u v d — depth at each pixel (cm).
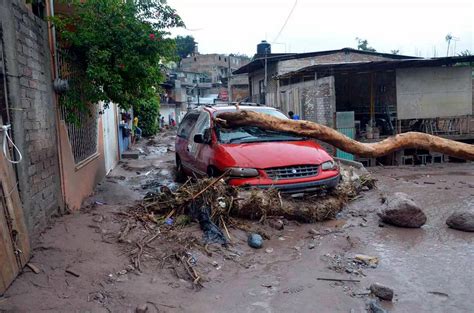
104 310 356
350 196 752
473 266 458
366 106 2086
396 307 370
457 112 1530
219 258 484
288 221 619
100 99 694
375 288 390
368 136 1534
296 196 643
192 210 586
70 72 651
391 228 605
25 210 434
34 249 439
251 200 593
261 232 564
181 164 981
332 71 1557
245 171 628
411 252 507
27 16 483
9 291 360
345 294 396
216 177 679
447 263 469
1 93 402
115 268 427
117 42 666
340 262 477
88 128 845
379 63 1420
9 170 393
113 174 1135
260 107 850
